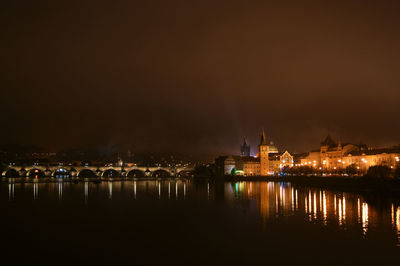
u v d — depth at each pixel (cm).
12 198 16612
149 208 12988
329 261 6631
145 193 19575
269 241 7919
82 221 10362
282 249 7344
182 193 19400
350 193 17600
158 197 17150
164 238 8294
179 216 11088
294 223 9694
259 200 14912
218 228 9238
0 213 11869
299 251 7206
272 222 9875
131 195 18300
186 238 8275
